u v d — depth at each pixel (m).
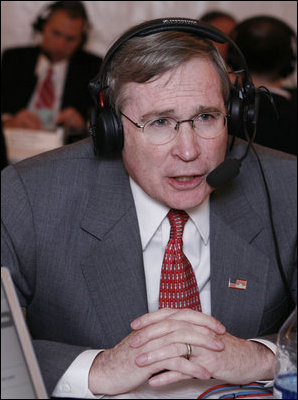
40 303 1.86
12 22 4.24
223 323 1.83
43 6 4.24
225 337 1.55
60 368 1.52
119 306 1.79
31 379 1.27
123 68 1.61
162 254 1.85
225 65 1.68
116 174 1.91
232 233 1.88
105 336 1.79
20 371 1.27
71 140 4.36
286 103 3.30
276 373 1.35
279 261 1.89
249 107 1.74
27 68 4.29
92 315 1.80
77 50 4.30
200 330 1.52
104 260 1.81
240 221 1.92
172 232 1.83
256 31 3.70
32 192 1.88
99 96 1.70
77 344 1.81
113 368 1.49
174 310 1.57
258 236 1.92
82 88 4.33
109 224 1.84
